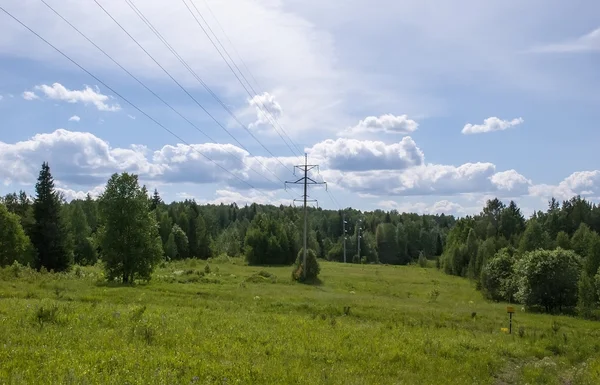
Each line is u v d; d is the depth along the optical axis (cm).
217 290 4228
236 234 15450
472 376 1680
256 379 1230
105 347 1366
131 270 5228
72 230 9794
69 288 3478
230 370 1264
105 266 5275
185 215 13800
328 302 3681
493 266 6262
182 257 12825
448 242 14062
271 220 12900
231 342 1675
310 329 2212
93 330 1636
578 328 3572
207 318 2270
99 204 5328
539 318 4012
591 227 11369
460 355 1975
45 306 1981
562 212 11906
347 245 15875
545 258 5288
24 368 1075
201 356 1389
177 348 1464
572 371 1983
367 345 1923
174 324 1925
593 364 2034
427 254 18038
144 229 5306
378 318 3120
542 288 5172
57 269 7900
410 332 2483
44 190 8125
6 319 1670
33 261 7519
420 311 3491
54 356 1184
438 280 8625
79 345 1356
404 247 17188
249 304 3306
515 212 13262
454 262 10462
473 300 5794
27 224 8056
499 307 4853
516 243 10812
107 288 3775
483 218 13288
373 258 15912
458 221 13975
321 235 17838
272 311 3117
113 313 2028
